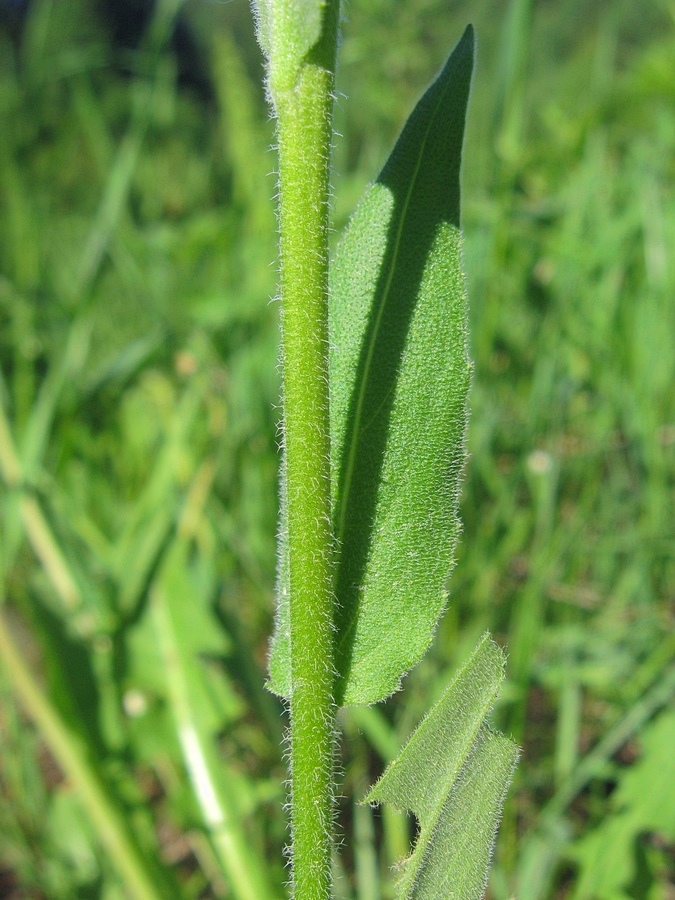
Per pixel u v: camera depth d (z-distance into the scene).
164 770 0.22
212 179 0.52
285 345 0.09
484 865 0.10
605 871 0.17
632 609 0.24
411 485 0.10
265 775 0.22
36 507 0.25
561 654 0.22
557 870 0.19
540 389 0.27
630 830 0.17
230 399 0.29
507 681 0.21
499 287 0.30
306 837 0.09
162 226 0.43
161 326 0.32
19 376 0.31
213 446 0.30
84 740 0.21
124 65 0.34
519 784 0.20
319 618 0.09
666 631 0.22
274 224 0.35
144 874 0.19
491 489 0.27
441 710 0.09
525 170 0.40
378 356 0.10
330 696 0.09
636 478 0.26
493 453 0.29
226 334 0.33
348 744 0.22
